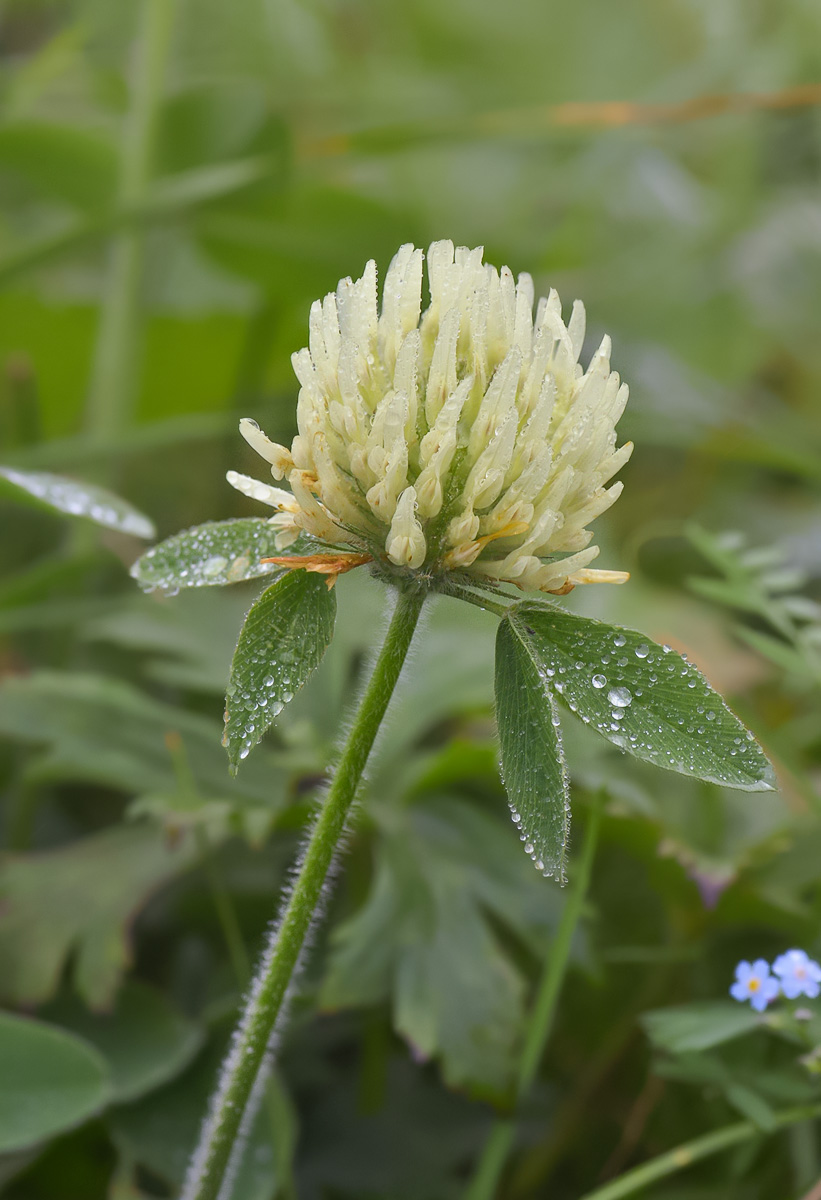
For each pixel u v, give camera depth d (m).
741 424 0.70
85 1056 0.42
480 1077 0.43
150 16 0.67
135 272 0.66
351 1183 0.45
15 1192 0.44
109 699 0.48
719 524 0.76
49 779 0.48
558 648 0.39
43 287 0.78
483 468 0.38
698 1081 0.43
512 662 0.39
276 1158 0.43
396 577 0.39
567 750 0.47
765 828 0.47
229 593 0.56
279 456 0.39
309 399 0.39
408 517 0.38
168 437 0.59
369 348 0.39
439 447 0.38
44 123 0.71
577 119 0.68
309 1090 0.46
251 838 0.45
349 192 0.74
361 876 0.47
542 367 0.39
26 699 0.48
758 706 0.61
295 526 0.39
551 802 0.38
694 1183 0.45
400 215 0.76
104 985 0.45
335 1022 0.47
